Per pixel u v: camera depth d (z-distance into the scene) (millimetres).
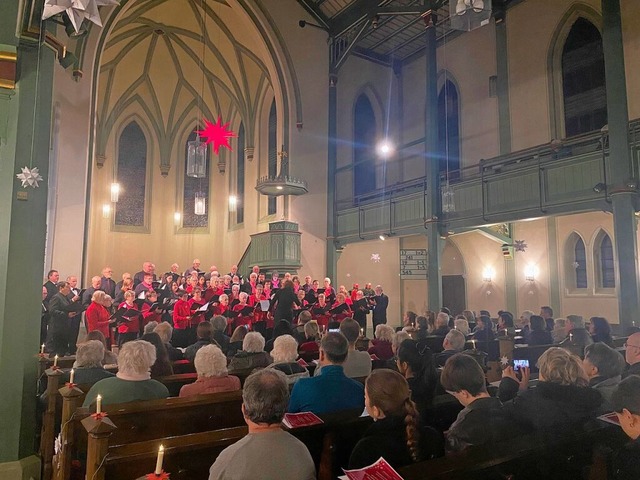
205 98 23844
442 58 18656
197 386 4078
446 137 18297
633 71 13203
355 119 20094
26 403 4527
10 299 4480
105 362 5621
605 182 10250
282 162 17188
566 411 2963
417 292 19750
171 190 23734
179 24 20219
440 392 4762
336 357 3693
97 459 2512
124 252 22469
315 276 18125
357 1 17719
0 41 4328
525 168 12000
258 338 5434
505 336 8016
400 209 15641
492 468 2371
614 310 13430
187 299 10523
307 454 2275
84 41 14031
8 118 4152
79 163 13789
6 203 4527
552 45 14898
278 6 18203
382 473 2217
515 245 15922
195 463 2752
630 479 2256
